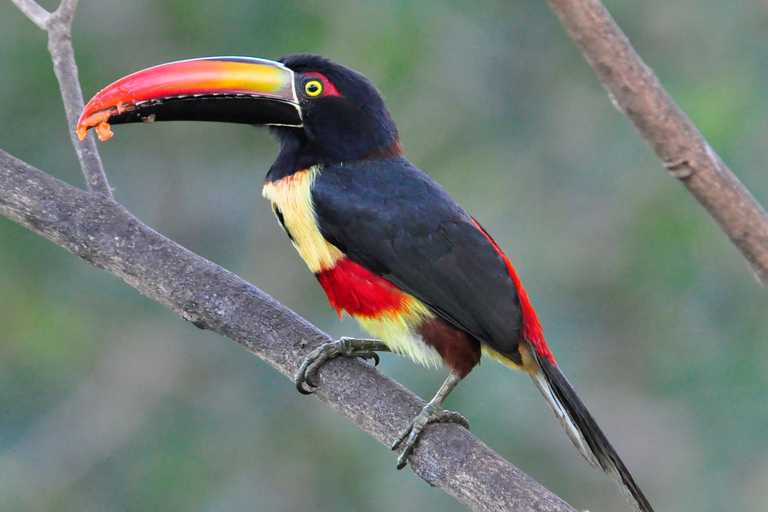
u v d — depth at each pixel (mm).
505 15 14516
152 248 6859
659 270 14117
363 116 7707
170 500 13945
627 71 4801
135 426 14359
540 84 14516
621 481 6684
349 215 7344
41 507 13859
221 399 14484
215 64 7602
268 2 13586
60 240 6883
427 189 7523
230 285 6898
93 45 13938
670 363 14219
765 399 13891
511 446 13164
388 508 13422
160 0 13797
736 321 14078
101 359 14484
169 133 14797
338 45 13633
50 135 13977
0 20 13836
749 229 4824
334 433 14000
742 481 13875
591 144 14438
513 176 14375
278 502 13742
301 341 6793
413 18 13812
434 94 14258
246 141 14820
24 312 14000
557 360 13992
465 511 13273
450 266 7227
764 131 13688
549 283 14172
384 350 7668
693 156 4809
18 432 14172
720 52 14391
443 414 6543
